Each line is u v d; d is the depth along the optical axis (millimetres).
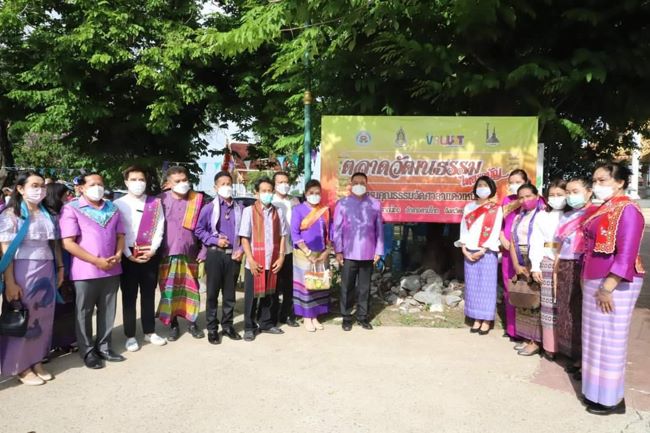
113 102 14078
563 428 3348
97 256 4391
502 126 6418
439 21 6312
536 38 6629
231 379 4133
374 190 6641
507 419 3467
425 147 6543
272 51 13242
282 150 14195
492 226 5348
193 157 16469
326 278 5516
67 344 4812
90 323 4461
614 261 3400
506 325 5344
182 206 5199
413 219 6621
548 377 4230
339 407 3621
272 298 5445
